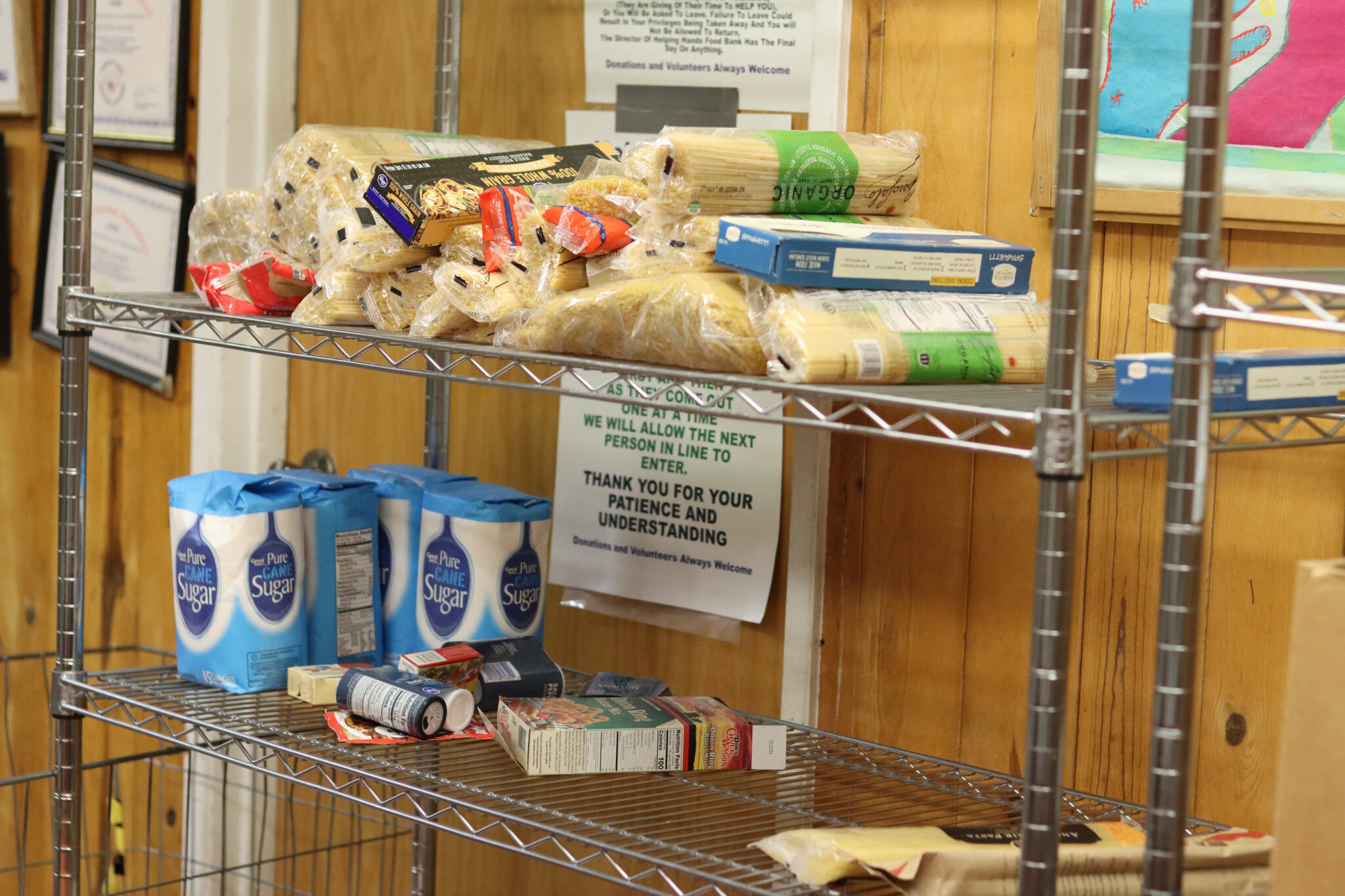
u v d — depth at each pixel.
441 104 1.84
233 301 1.47
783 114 1.63
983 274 1.20
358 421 2.07
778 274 1.08
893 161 1.31
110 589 2.35
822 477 1.58
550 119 1.82
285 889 2.12
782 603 1.63
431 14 1.93
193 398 2.16
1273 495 1.29
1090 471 1.40
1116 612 1.39
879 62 1.53
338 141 1.47
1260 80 1.25
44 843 2.51
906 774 1.40
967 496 1.48
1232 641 1.33
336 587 1.56
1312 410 1.01
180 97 2.13
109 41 2.24
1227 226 1.30
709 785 1.33
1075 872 1.05
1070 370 0.91
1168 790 0.93
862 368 1.07
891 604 1.55
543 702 1.38
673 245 1.21
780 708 1.65
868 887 1.07
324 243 1.45
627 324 1.20
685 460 1.69
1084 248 0.91
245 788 2.18
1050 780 0.94
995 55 1.44
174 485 1.53
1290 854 0.91
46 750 2.51
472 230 1.33
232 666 1.49
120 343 2.28
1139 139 1.32
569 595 1.84
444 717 1.38
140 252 2.22
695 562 1.70
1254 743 1.32
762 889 1.06
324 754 1.35
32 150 2.44
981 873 1.03
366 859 2.08
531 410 1.86
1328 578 0.88
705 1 1.66
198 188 2.11
